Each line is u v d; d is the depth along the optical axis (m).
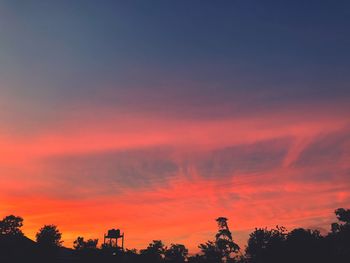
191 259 80.00
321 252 57.19
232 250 93.44
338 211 63.41
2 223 58.09
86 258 52.94
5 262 43.78
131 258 59.78
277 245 59.12
